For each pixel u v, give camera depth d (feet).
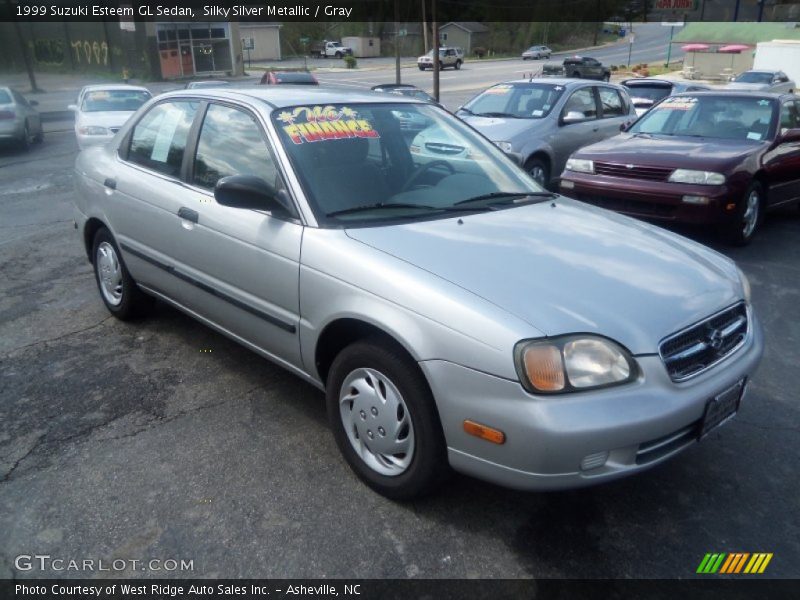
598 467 8.14
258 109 11.83
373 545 9.00
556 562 8.78
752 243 23.86
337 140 11.71
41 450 11.00
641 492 10.19
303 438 11.40
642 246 10.64
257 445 11.18
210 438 11.37
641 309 8.82
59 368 13.76
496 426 8.14
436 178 12.16
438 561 8.75
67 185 35.47
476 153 13.39
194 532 9.20
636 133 26.53
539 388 7.98
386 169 11.77
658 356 8.45
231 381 13.30
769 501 10.04
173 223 12.78
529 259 9.63
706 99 26.50
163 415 12.07
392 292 9.04
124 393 12.80
